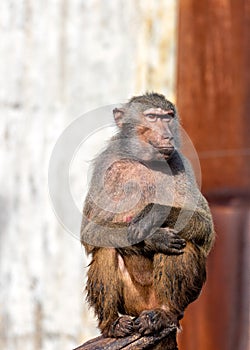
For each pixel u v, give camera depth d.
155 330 19.14
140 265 19.92
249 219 24.77
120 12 27.03
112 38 27.02
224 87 25.67
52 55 27.22
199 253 19.78
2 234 26.83
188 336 25.23
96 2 27.12
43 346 26.36
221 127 25.45
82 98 26.98
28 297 26.53
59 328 26.25
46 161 26.77
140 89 26.70
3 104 27.30
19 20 27.45
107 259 20.00
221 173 25.12
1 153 27.09
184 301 19.78
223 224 24.89
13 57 27.42
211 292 25.03
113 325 19.33
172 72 26.61
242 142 25.23
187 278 19.67
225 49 25.83
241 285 24.86
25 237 26.67
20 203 26.81
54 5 27.33
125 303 20.16
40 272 26.50
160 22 26.81
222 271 24.94
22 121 27.12
